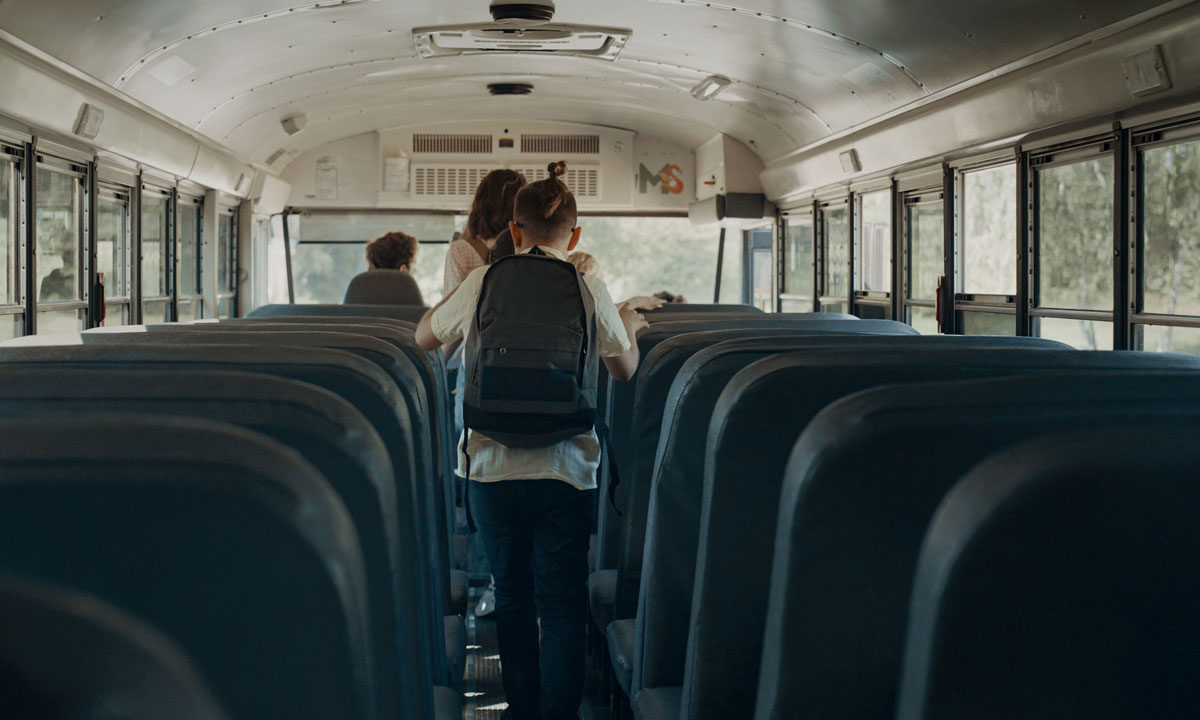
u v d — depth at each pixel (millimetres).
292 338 1992
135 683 500
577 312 2459
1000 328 5684
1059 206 5051
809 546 1089
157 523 736
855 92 6770
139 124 6352
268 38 6402
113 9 4949
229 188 8938
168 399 1099
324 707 843
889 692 1177
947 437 997
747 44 6625
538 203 2664
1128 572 775
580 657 2615
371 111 9547
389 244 6344
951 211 6145
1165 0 3865
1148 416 900
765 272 10461
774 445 1541
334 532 799
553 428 2447
